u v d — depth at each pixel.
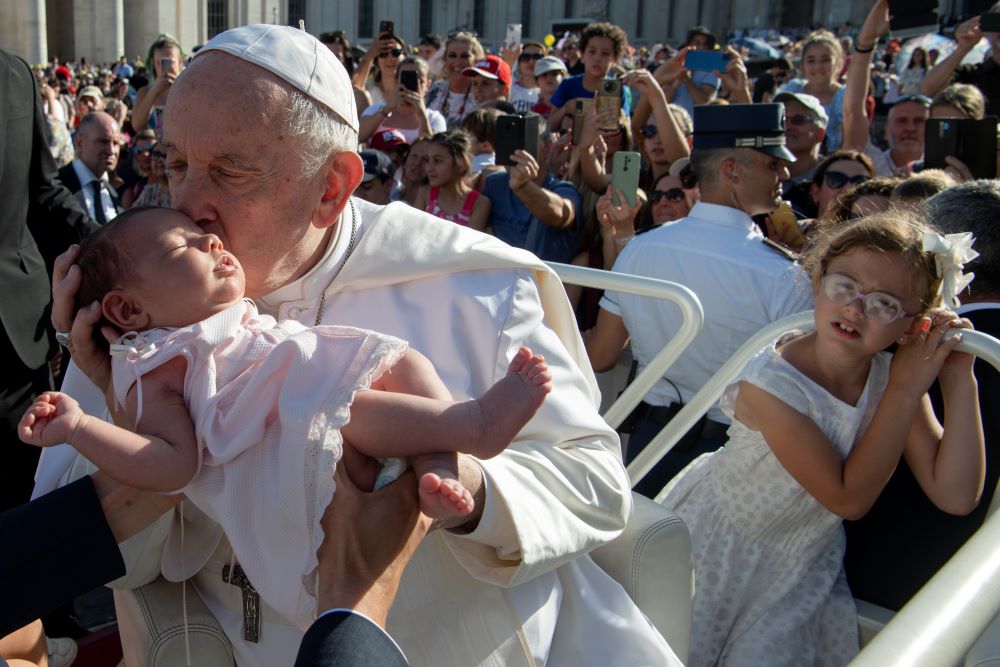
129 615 1.85
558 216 4.87
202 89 1.62
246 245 1.70
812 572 2.36
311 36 1.73
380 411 1.44
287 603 1.42
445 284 1.92
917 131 6.61
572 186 5.18
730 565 2.36
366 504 1.42
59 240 3.73
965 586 1.14
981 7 8.95
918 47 12.52
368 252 1.91
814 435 2.15
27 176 3.40
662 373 2.52
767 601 2.32
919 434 2.24
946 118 4.96
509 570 1.65
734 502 2.36
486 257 1.92
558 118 8.14
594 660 1.81
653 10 56.97
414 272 1.90
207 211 1.66
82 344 1.54
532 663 1.77
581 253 5.09
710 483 2.46
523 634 1.76
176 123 1.64
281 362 1.42
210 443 1.41
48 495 1.49
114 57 37.69
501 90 8.66
